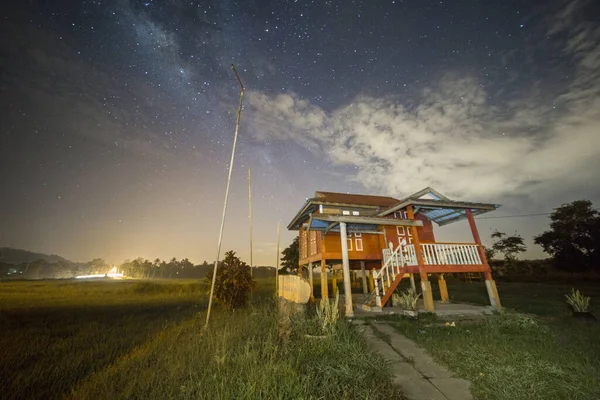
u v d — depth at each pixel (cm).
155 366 590
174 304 1812
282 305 1182
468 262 1249
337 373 504
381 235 1712
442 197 1350
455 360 604
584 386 468
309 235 1867
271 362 512
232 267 1477
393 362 614
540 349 644
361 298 1712
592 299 1511
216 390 441
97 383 523
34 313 1420
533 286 2553
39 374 577
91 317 1291
